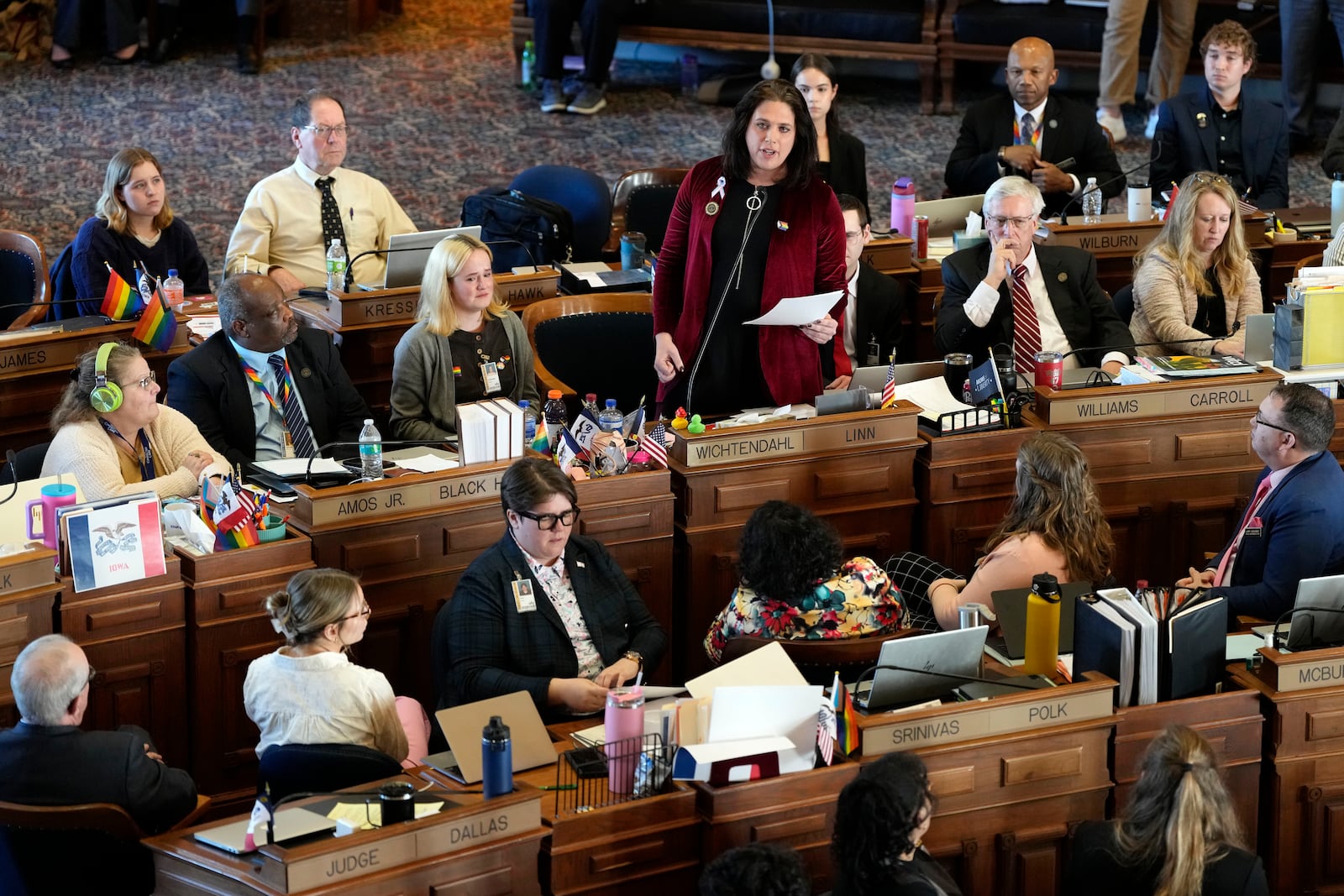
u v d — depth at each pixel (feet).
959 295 44.93
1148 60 79.15
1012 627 30.60
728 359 40.16
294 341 40.01
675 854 27.32
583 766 27.76
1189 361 41.19
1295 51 75.25
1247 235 53.88
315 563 34.04
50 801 26.86
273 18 91.76
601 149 75.61
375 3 95.30
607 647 32.27
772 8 81.46
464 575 31.94
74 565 31.37
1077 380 42.04
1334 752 30.17
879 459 38.60
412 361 40.42
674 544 37.65
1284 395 34.50
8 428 43.04
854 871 24.32
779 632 31.35
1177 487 40.16
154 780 27.63
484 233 53.16
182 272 49.67
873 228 54.03
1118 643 29.27
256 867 24.75
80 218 66.08
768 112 37.65
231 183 70.18
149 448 36.73
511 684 30.68
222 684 33.14
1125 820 25.50
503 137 77.00
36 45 86.84
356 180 51.06
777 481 37.81
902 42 80.89
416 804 26.03
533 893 26.43
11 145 74.08
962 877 29.01
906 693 28.50
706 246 39.24
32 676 26.86
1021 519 33.17
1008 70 59.31
